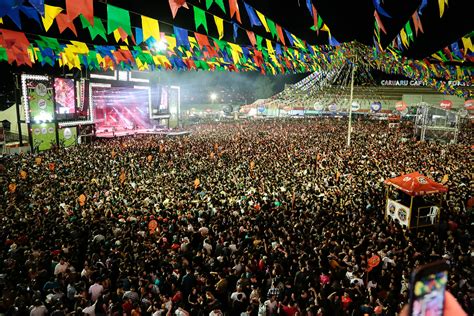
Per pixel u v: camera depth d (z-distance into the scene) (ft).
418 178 36.96
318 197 43.34
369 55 44.73
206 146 91.35
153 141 104.47
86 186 50.78
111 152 79.46
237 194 45.60
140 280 23.16
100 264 25.98
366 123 164.76
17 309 20.75
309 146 89.04
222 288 23.12
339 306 20.48
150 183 52.95
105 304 21.09
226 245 28.78
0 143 93.35
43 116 100.27
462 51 21.30
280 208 38.91
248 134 121.39
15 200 44.70
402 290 22.49
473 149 81.92
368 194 45.32
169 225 34.42
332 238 30.30
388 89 195.00
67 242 30.09
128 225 34.01
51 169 60.34
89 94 116.98
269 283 24.09
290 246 28.45
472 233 33.58
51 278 25.43
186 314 19.62
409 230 34.22
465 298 19.16
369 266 23.86
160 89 154.61
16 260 27.48
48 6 11.41
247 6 13.35
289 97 192.24
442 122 103.71
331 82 161.38
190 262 27.53
